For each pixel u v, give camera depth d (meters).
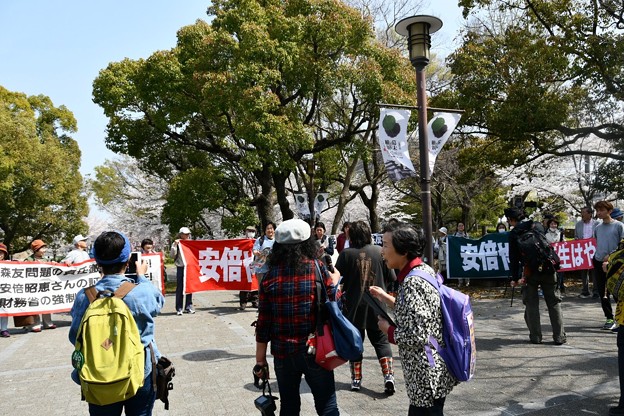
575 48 11.77
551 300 6.29
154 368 2.74
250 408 4.38
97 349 2.41
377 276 4.72
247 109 13.01
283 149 13.94
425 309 2.48
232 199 18.31
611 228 7.00
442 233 14.28
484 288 12.60
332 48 14.43
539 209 21.75
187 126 16.92
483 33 16.20
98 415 2.55
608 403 4.14
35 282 8.98
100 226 39.03
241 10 14.09
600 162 17.86
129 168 25.22
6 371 6.03
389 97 13.84
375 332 4.72
